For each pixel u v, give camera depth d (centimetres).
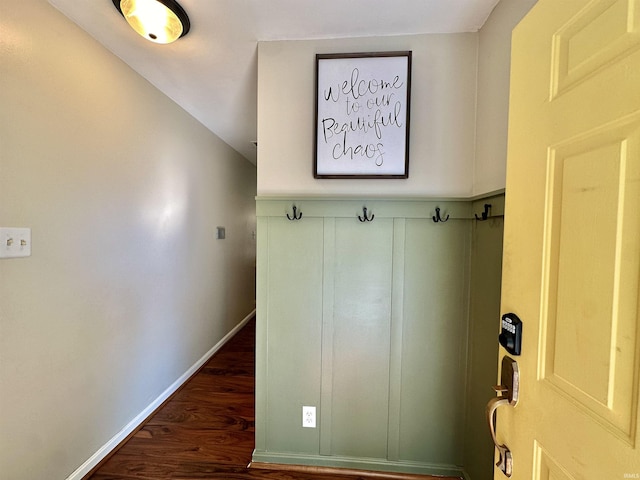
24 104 117
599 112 49
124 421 174
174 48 156
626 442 44
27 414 120
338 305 150
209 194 278
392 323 148
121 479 145
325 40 146
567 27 56
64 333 136
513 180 72
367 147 143
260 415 155
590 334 50
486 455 125
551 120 60
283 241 151
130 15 125
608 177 47
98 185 154
